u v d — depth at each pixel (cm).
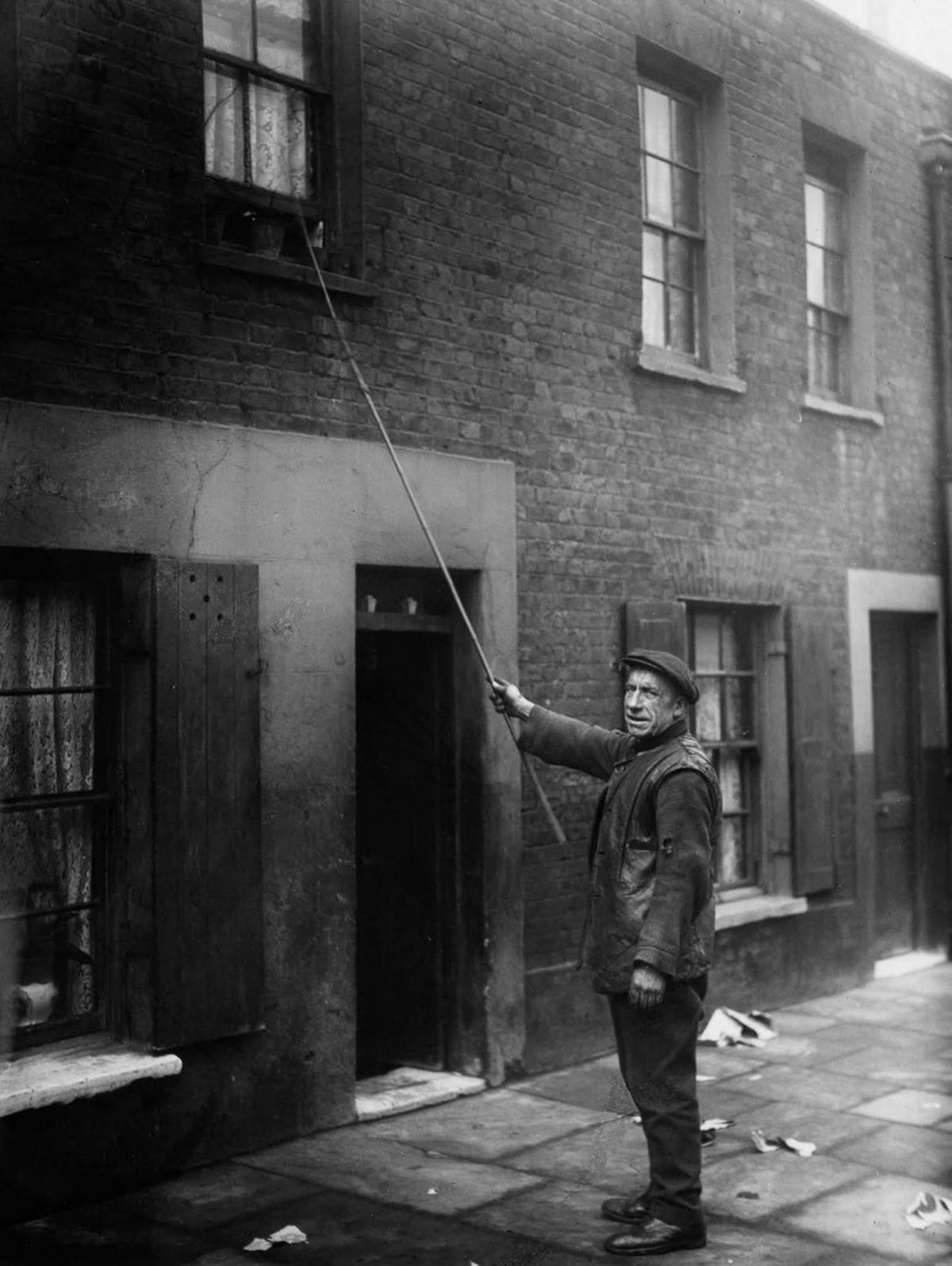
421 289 549
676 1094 388
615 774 405
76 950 451
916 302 852
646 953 370
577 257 620
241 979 468
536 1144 487
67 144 432
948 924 842
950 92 894
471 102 574
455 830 571
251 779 473
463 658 570
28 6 424
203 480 465
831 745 749
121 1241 395
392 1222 410
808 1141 486
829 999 733
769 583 719
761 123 731
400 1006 585
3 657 434
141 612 451
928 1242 390
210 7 500
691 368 671
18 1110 399
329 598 506
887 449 814
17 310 417
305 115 528
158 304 456
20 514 413
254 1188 439
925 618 844
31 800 436
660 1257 380
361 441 520
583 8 629
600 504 626
